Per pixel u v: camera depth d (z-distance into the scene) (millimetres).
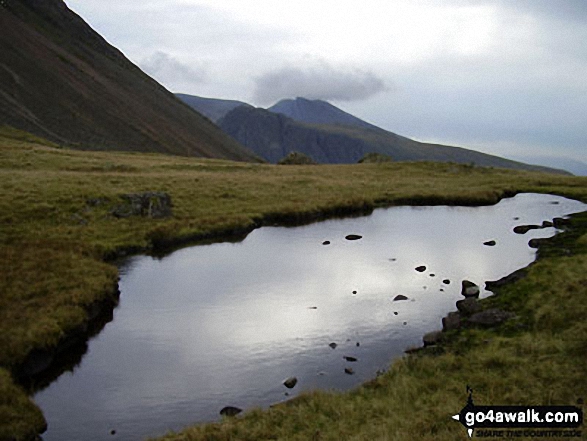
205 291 28031
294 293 27547
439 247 37938
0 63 151250
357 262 34031
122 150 154375
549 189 70750
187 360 19500
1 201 40406
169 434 14078
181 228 41188
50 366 19188
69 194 45125
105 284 26469
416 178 81375
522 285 24750
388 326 22391
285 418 14250
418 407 14031
